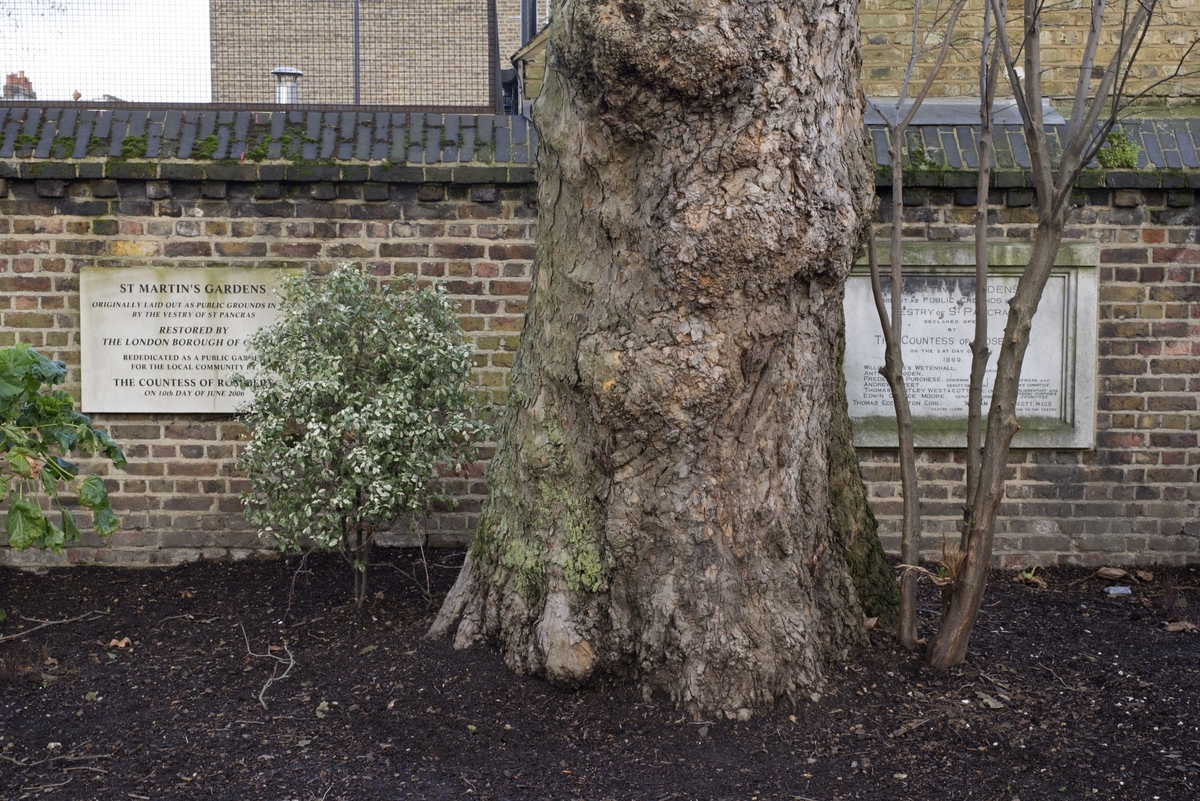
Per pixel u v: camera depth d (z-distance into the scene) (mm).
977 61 6020
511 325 5602
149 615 4863
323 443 4320
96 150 5375
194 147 5445
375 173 5441
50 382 4297
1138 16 3594
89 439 4309
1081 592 5391
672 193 3373
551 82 3771
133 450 5570
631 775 3256
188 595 5133
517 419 3971
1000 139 5668
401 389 4484
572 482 3781
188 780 3262
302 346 4539
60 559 5590
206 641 4504
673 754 3361
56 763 3385
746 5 3230
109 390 5492
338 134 5578
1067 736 3551
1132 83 5969
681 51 3213
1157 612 5051
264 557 5676
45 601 5066
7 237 5402
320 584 5254
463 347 4688
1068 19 5957
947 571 4062
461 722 3572
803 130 3357
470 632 4039
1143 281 5645
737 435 3588
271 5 5773
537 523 3852
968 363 5695
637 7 3236
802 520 3787
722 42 3207
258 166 5402
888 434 5715
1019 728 3582
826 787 3199
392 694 3791
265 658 4273
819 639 3828
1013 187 5562
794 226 3367
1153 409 5707
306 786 3211
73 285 5453
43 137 5402
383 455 4406
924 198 5625
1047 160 3729
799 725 3521
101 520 4262
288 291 4844
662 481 3574
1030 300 3764
